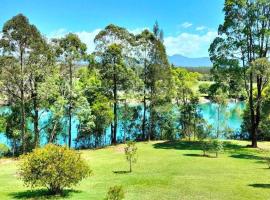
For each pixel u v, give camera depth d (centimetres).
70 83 4881
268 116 4612
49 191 2172
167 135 5659
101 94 5184
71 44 4794
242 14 4506
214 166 3172
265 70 4203
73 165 2156
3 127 4781
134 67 5300
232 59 4562
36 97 4425
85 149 4828
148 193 2161
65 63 4816
